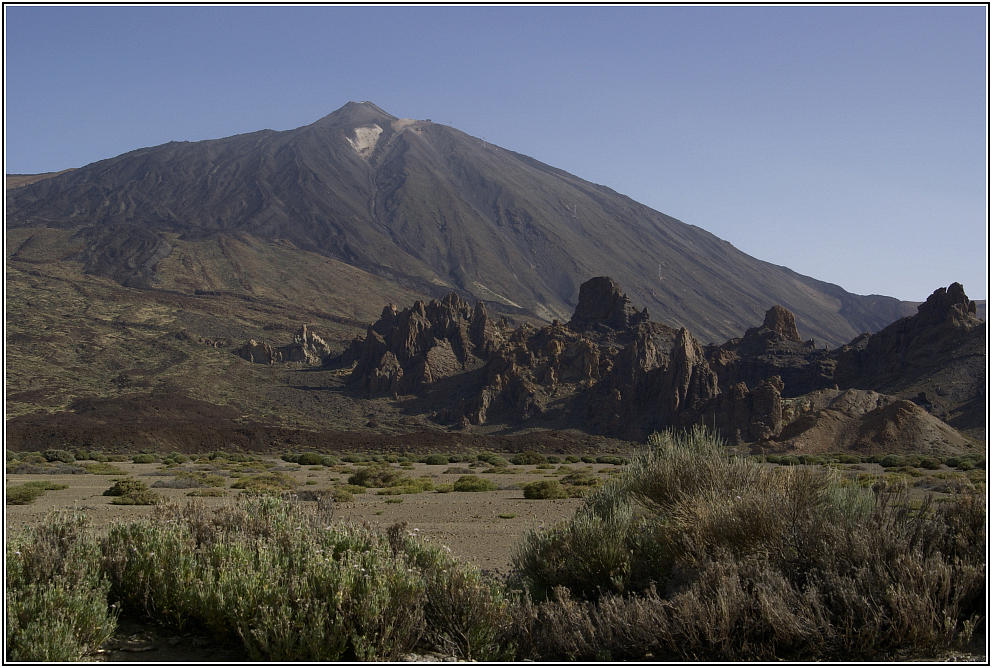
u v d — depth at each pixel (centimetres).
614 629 878
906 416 11225
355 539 1016
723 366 18662
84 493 3681
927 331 16188
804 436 11356
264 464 7969
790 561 944
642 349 17475
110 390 19275
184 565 923
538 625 915
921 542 927
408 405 19262
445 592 896
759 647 832
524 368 18725
